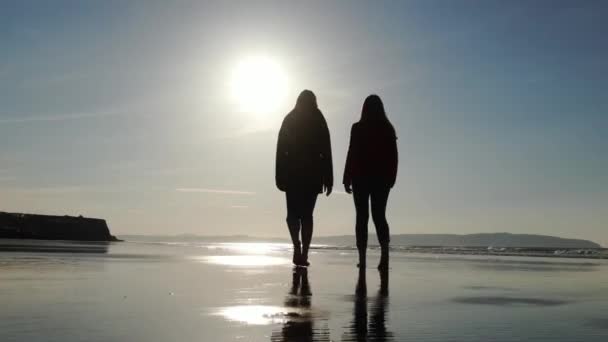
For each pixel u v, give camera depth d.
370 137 6.73
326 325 2.64
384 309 3.18
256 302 3.38
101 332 2.39
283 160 7.19
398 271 6.35
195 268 6.20
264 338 2.32
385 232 6.55
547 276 5.93
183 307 3.14
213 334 2.38
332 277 5.24
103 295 3.64
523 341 2.34
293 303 3.36
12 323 2.58
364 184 6.66
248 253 11.35
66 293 3.71
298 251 7.11
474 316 2.97
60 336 2.29
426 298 3.72
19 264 6.40
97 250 11.71
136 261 7.47
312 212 7.19
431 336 2.41
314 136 7.18
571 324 2.76
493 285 4.73
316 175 7.14
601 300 3.76
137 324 2.59
